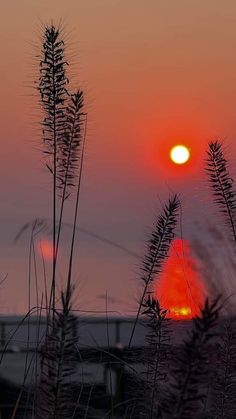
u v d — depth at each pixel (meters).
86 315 5.27
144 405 4.93
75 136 6.41
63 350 3.13
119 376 5.60
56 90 6.36
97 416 5.41
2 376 5.79
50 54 6.36
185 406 2.10
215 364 3.99
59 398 3.16
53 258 5.87
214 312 2.10
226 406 4.36
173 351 4.09
